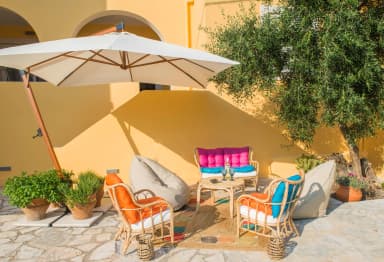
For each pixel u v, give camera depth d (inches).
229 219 189.5
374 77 186.7
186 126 275.7
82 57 191.0
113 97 316.2
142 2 325.7
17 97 290.7
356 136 226.4
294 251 144.6
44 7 312.8
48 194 187.9
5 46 379.2
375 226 172.7
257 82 213.8
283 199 139.3
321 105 207.6
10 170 291.9
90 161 263.0
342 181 223.8
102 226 184.1
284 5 197.0
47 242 162.1
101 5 319.3
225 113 280.4
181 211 206.2
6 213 212.5
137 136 268.7
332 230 168.1
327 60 171.3
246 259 138.6
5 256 147.3
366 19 186.7
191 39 336.2
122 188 142.3
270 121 283.1
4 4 305.9
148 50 137.6
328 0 177.5
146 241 142.3
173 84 246.2
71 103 307.6
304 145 287.0
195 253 144.7
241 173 242.7
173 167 275.7
